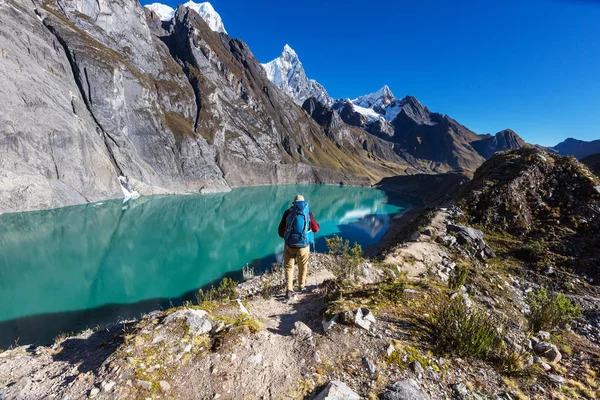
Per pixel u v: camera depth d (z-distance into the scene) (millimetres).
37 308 15539
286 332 4836
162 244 29109
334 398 3010
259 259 25859
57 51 50406
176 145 69312
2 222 30156
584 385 3902
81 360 3824
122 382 3188
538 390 3668
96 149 48344
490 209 16406
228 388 3307
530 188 16859
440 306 5418
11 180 33938
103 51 59219
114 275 20828
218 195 69000
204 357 3719
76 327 13688
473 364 3998
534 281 11484
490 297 9023
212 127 89875
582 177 16141
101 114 53469
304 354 3977
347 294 6121
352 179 139375
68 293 17531
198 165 72375
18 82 37906
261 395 3246
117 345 4113
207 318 4512
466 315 4715
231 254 27266
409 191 101750
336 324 4605
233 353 3832
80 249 25500
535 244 13258
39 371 3646
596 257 11914
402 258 11297
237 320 4797
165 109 78875
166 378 3340
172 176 65938
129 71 62781
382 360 3809
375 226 42406
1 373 3580
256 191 83562
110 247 26953
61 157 40719
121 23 79438
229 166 91438
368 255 22359
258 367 3664
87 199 43406
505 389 3590
